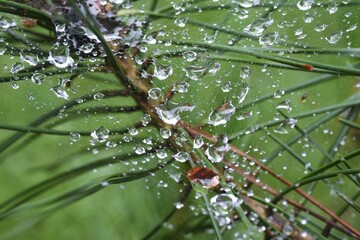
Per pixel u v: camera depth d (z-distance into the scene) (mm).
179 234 259
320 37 250
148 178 260
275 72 256
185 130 213
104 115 219
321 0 232
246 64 244
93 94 210
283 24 234
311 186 253
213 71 218
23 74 208
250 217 221
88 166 228
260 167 225
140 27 217
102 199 433
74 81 223
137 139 218
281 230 225
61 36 212
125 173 216
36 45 214
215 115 213
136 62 212
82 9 189
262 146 262
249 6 220
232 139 219
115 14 217
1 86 236
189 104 219
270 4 221
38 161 434
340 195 231
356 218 294
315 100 281
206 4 240
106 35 213
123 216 419
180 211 269
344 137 253
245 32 219
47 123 221
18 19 220
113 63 193
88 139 230
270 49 204
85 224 450
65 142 240
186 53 213
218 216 228
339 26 251
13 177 450
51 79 235
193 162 208
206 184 201
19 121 239
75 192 233
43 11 207
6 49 212
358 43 255
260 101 226
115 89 216
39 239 453
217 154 208
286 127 227
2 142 220
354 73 186
